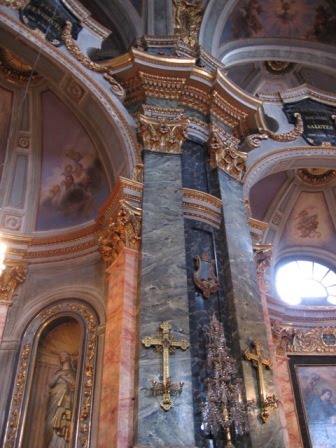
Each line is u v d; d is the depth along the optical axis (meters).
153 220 6.75
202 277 6.75
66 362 7.77
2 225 8.99
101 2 11.17
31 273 8.46
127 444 5.05
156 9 10.67
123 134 7.80
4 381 7.22
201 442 5.30
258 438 5.50
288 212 13.67
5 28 7.55
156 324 5.75
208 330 6.24
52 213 9.16
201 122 8.79
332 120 11.03
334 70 12.93
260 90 14.39
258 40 12.77
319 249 13.85
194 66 8.69
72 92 8.30
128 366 5.59
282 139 10.04
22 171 9.57
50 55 7.79
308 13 12.73
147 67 8.52
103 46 11.01
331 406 10.39
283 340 11.10
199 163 8.28
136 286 6.27
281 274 13.34
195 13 10.97
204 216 7.48
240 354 6.13
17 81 9.60
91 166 8.92
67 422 7.15
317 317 12.05
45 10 8.13
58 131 9.47
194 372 5.79
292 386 10.52
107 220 7.31
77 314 7.57
